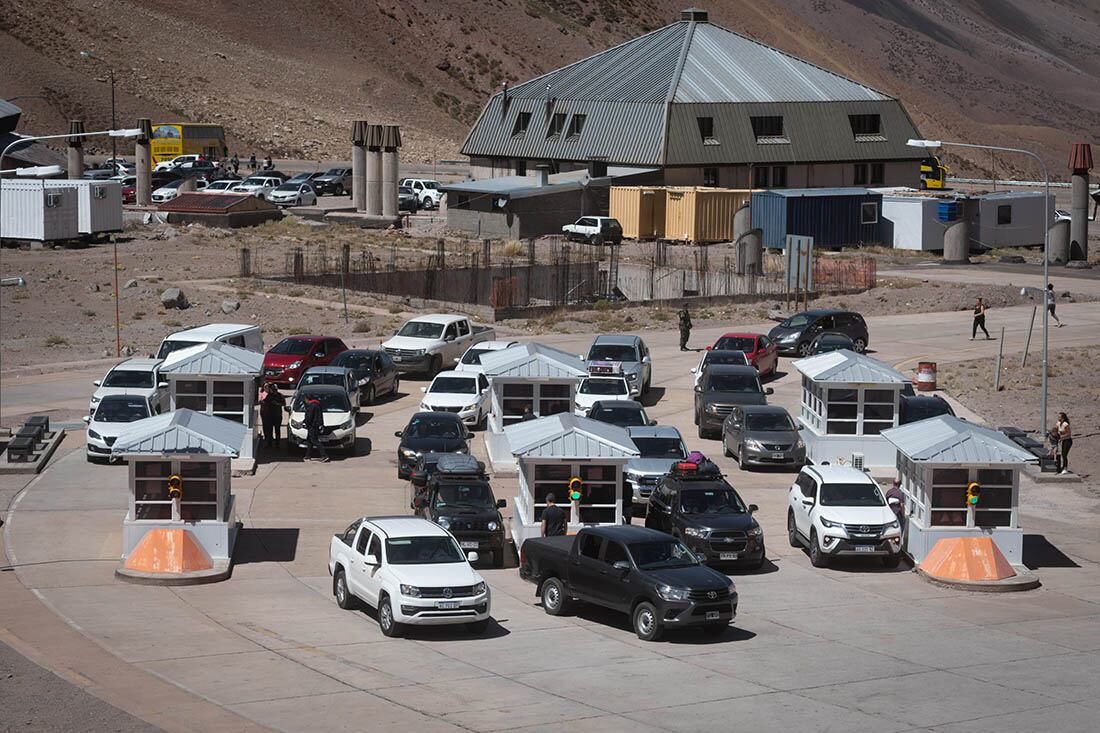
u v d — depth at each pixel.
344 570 75.88
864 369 112.56
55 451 115.25
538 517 87.81
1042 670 64.25
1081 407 133.75
